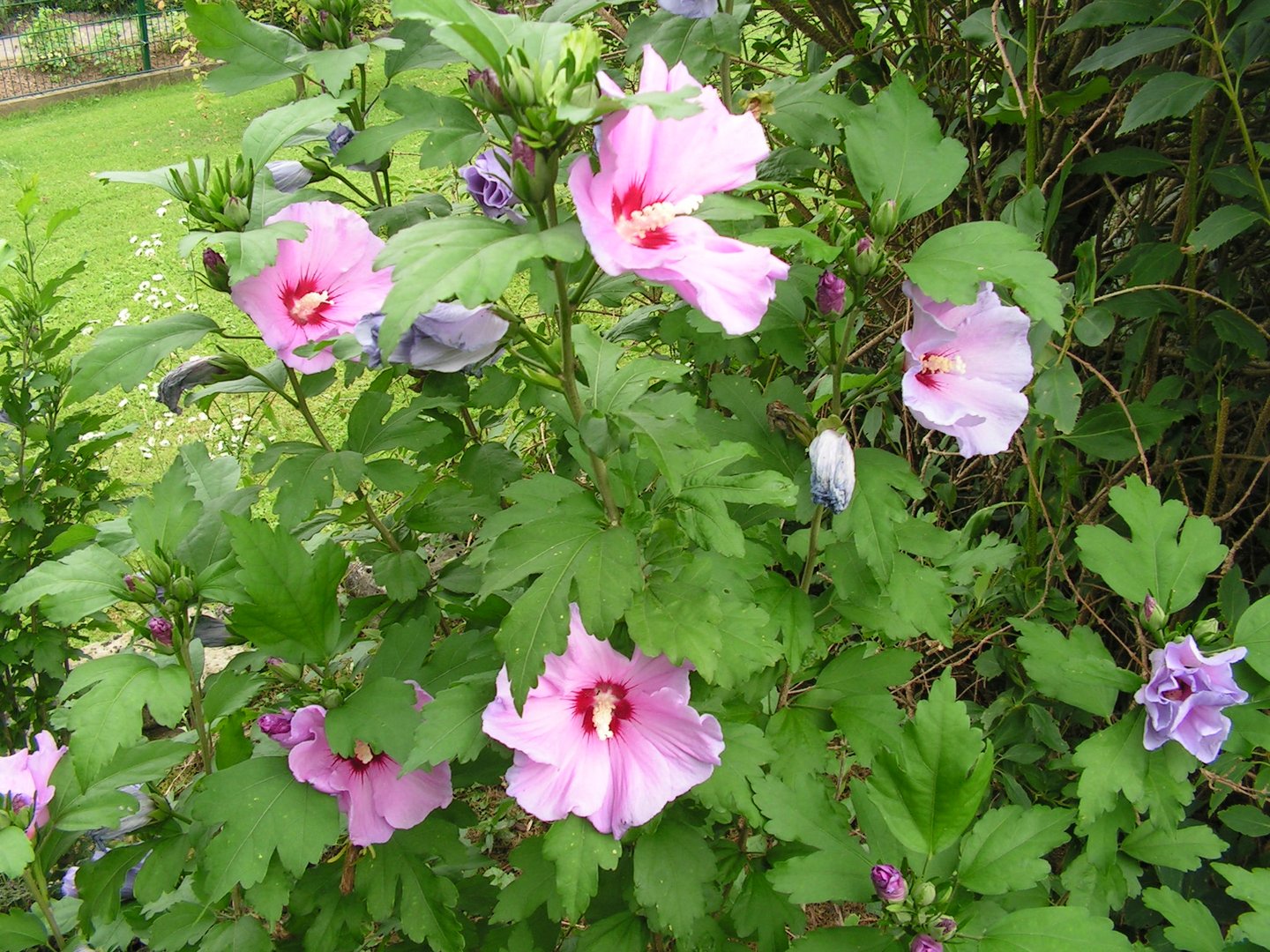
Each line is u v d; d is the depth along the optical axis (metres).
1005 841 0.47
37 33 3.85
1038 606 0.75
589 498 0.49
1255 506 0.78
